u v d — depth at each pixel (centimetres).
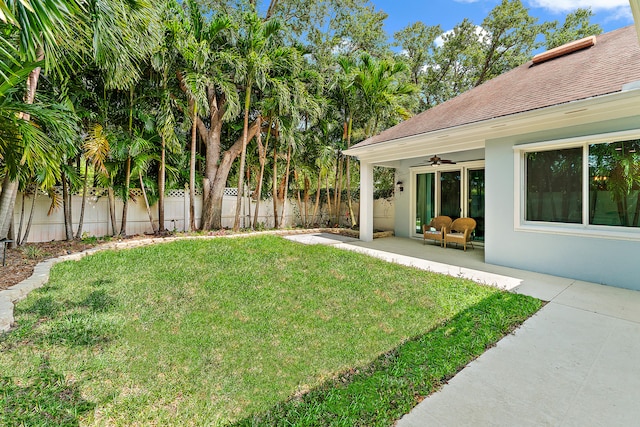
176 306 432
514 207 664
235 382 274
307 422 221
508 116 599
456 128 690
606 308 436
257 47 971
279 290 507
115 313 400
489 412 234
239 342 344
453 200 1052
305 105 1048
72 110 664
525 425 220
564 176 602
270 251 768
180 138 985
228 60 922
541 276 601
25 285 459
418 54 1997
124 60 578
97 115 802
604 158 550
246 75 988
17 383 255
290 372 291
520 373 285
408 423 222
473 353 319
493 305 443
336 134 1304
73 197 885
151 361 300
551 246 611
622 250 527
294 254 747
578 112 543
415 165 1138
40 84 687
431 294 490
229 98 923
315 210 1389
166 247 771
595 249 556
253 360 310
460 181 1025
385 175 1455
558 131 595
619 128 521
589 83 564
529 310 426
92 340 330
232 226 1236
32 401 235
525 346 333
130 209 996
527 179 657
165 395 253
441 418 227
